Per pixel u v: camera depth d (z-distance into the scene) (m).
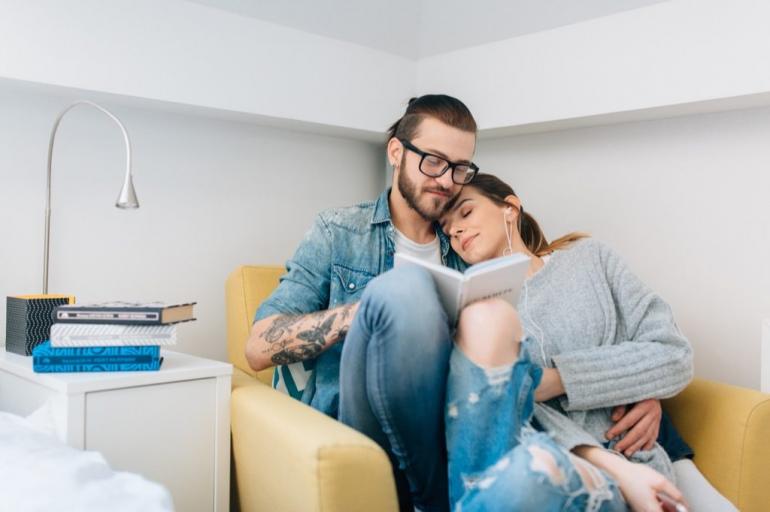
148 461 1.23
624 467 1.02
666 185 1.83
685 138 1.79
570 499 0.79
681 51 1.65
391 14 2.13
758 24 1.52
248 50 1.87
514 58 2.02
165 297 1.88
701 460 1.27
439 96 1.45
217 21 1.80
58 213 1.67
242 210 2.05
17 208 1.61
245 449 1.27
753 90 1.53
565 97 1.89
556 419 1.14
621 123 1.92
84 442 1.15
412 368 0.97
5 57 1.46
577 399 1.18
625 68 1.75
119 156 1.78
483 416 0.94
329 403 1.31
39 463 0.86
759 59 1.52
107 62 1.61
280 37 1.94
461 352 0.99
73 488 0.80
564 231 2.07
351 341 1.04
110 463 1.18
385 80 2.22
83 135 1.71
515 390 0.94
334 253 1.46
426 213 1.43
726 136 1.71
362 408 1.07
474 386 0.95
